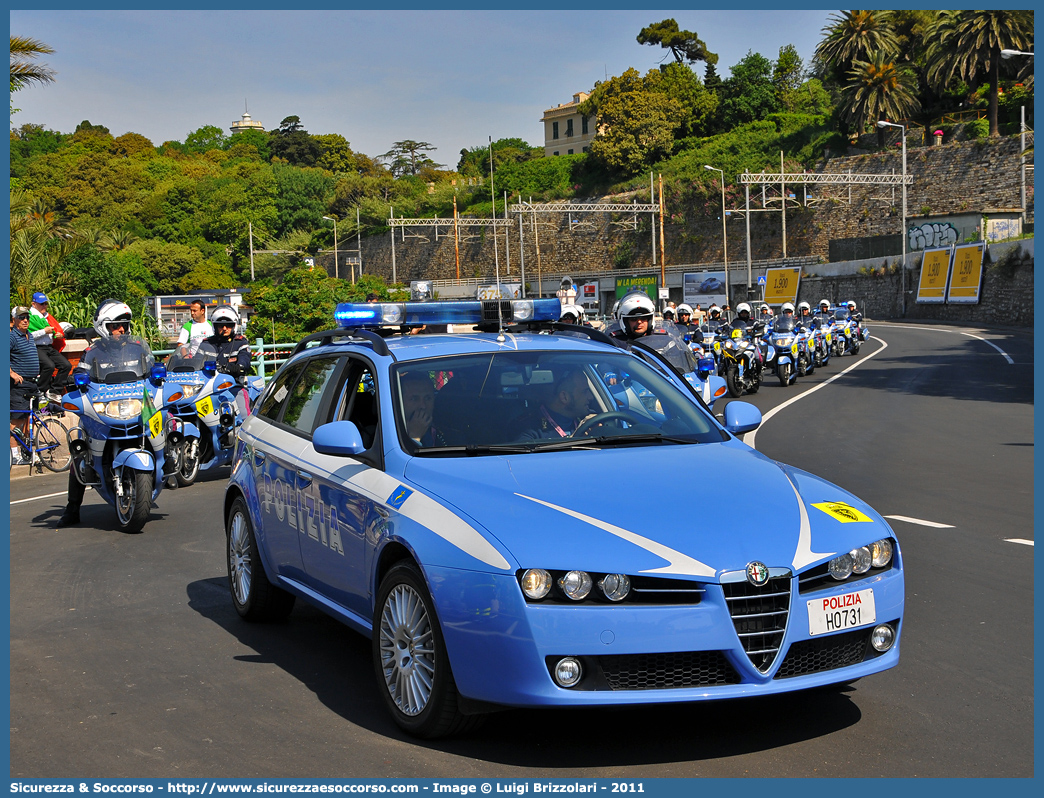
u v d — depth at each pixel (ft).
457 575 12.51
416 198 444.96
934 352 118.01
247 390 40.65
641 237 335.26
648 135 363.35
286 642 18.38
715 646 12.03
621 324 33.81
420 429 15.31
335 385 17.75
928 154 264.11
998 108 268.41
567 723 13.89
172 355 40.37
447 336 18.26
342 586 15.74
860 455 41.37
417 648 13.41
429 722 13.03
